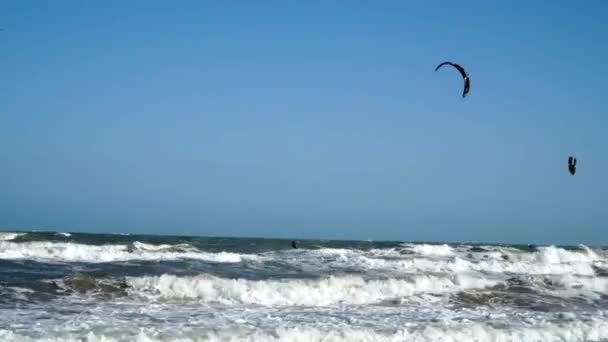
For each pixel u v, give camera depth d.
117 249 31.00
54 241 36.72
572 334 17.03
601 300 22.95
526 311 19.84
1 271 21.33
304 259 30.08
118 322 14.59
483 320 17.72
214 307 17.72
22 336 12.45
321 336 14.29
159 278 19.59
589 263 35.38
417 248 42.44
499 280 24.50
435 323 16.64
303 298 19.78
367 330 15.10
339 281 21.19
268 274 23.53
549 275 26.03
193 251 32.91
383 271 25.84
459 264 29.91
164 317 15.66
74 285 18.89
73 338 12.78
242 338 13.64
